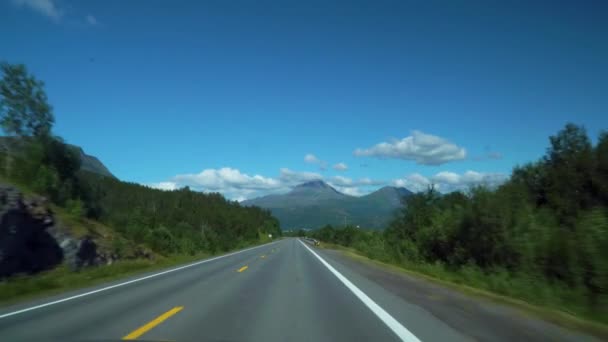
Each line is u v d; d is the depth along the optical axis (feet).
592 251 43.39
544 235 54.80
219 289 49.67
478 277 61.77
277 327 28.96
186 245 158.92
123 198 284.61
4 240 61.16
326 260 106.01
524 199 70.13
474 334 26.35
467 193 80.48
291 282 56.80
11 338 26.00
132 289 50.34
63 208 102.22
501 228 67.72
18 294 46.21
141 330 27.96
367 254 144.56
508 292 48.01
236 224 406.21
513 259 63.57
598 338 25.00
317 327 28.89
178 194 408.26
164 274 71.15
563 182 67.05
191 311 35.04
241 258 118.83
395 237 135.13
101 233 101.09
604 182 63.31
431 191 134.00
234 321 30.96
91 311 35.19
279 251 161.48
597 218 46.80
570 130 75.10
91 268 77.66
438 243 93.35
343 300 40.83
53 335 26.68
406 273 70.95
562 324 28.73
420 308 35.96
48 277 59.16
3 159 102.83
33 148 108.06
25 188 89.25
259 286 52.47
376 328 28.48
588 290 43.27
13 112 110.73
